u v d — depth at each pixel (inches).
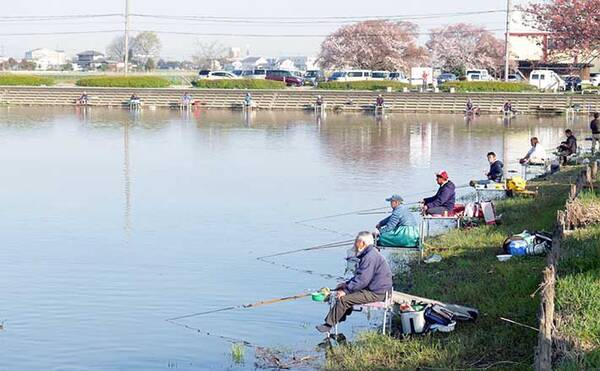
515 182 972.6
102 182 1227.2
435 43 4387.3
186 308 613.0
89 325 571.8
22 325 570.3
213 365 499.5
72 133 1967.3
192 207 1031.6
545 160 1240.8
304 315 595.2
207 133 2023.9
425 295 588.7
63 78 3486.7
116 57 6825.8
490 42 4350.4
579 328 474.3
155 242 832.3
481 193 1005.8
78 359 508.7
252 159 1535.4
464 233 783.7
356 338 533.6
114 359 508.7
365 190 1182.3
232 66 5364.2
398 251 717.3
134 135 1946.4
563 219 673.0
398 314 557.9
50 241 831.7
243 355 516.1
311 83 3506.4
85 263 743.1
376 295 528.4
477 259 687.7
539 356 408.8
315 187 1206.3
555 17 1443.2
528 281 591.5
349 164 1477.6
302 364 498.6
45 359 508.4
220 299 636.1
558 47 1477.6
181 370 492.4
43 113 2571.4
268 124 2305.6
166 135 1958.7
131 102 2805.1
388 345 505.7
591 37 1429.6
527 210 877.8
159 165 1429.6
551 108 2760.8
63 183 1211.2
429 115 2719.0
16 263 741.3
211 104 2901.1
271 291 658.8
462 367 459.5
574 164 1328.7
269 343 538.3
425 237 786.8
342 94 2861.7
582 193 847.7
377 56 4047.7
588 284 531.5
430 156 1606.8
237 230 895.7
